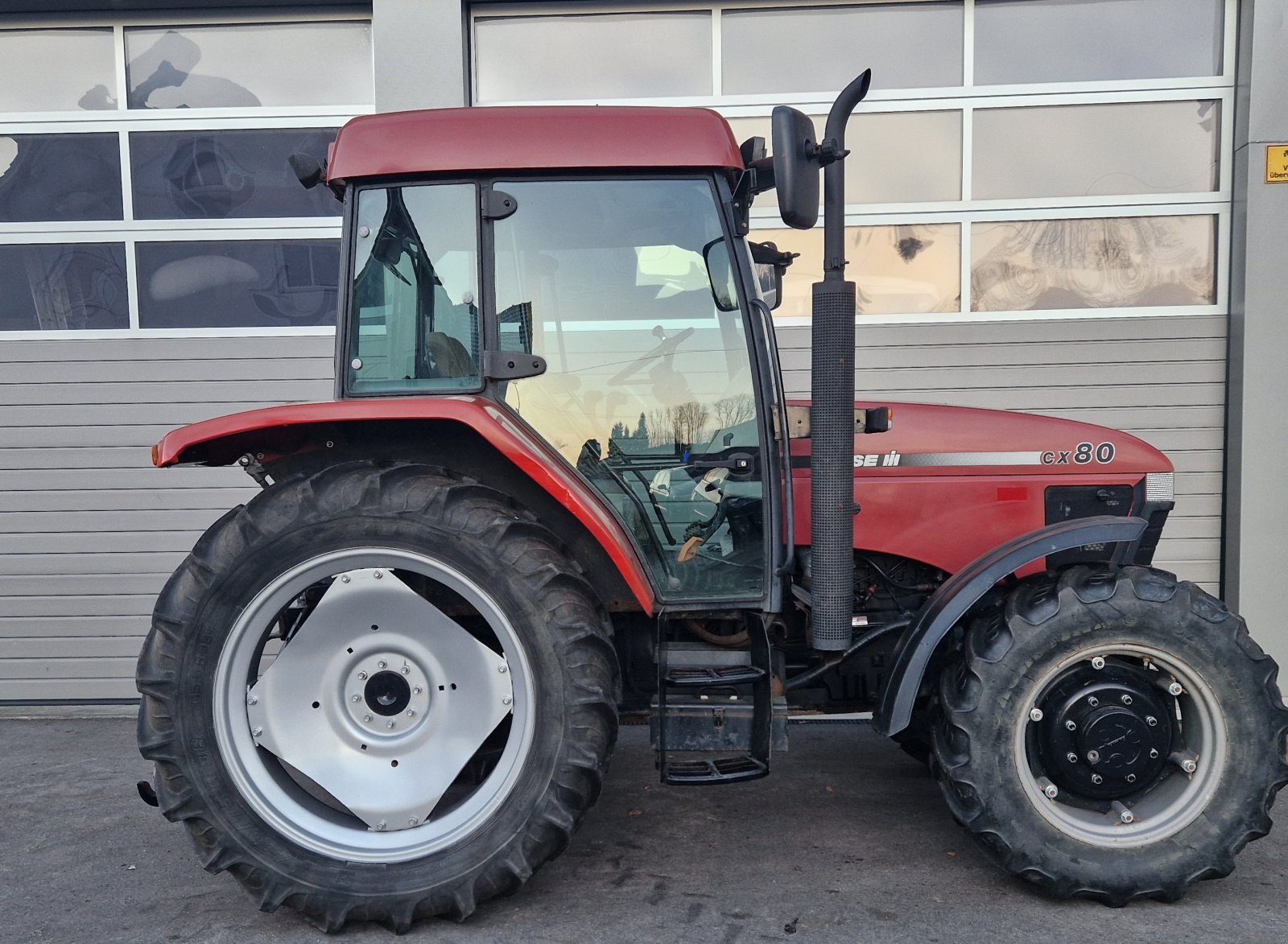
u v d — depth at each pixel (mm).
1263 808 2170
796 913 2203
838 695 2779
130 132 4254
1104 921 2150
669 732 2307
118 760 3547
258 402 4270
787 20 4238
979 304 4270
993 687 2189
